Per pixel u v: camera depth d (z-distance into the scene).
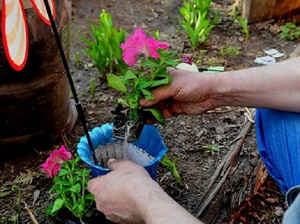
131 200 0.93
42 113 1.42
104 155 1.20
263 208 1.47
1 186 1.42
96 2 2.50
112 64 1.85
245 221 1.42
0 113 1.35
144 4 2.52
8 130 1.41
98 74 1.93
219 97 1.14
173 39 2.21
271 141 1.10
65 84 1.46
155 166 1.16
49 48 1.28
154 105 1.10
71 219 1.24
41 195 1.40
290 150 1.04
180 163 1.53
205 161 1.54
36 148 1.52
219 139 1.63
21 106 1.36
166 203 0.90
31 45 1.23
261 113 1.15
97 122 1.68
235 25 2.34
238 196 1.41
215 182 1.40
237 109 1.76
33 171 1.47
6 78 1.27
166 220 0.86
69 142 1.58
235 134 1.65
